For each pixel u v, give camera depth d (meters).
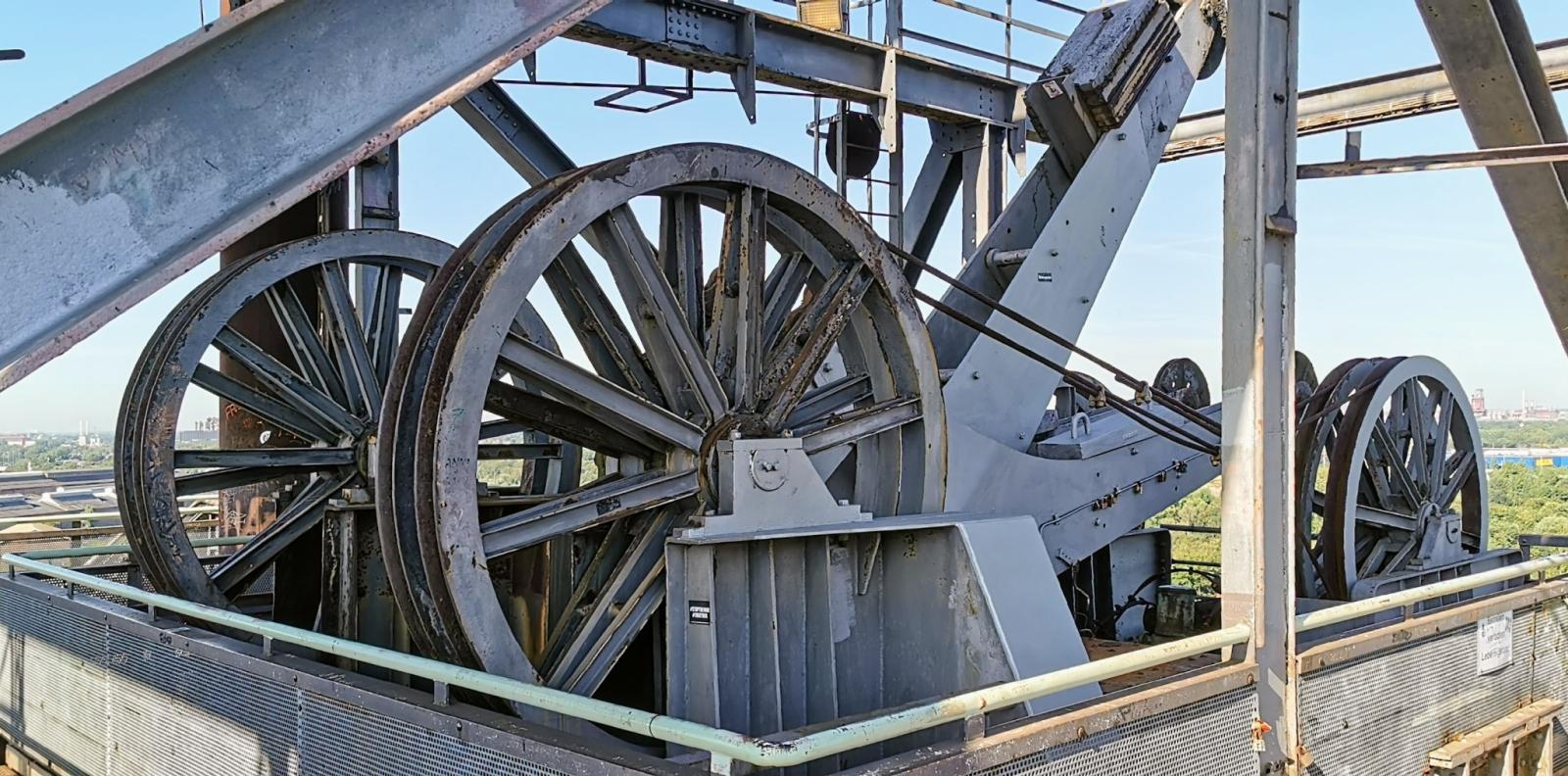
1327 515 8.61
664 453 5.18
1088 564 8.61
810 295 6.12
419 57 2.12
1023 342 7.65
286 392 7.36
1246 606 4.10
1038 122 8.30
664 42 8.94
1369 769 4.58
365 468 7.36
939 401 5.97
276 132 1.94
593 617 4.96
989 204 11.79
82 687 5.65
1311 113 12.50
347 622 5.52
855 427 5.55
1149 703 3.68
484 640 4.38
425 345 4.52
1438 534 9.26
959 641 4.76
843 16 10.23
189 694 4.72
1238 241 4.09
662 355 5.17
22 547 9.11
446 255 8.10
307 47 1.98
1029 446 7.84
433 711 3.53
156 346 7.00
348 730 3.85
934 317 7.99
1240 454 4.12
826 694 4.83
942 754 3.09
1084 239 8.03
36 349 1.64
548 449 8.27
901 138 11.51
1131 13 8.38
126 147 1.78
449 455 4.28
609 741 4.69
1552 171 5.79
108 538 10.09
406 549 4.47
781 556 4.85
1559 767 5.89
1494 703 5.44
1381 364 9.10
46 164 1.70
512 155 8.84
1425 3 5.47
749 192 5.26
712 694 4.51
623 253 4.98
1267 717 4.11
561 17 2.34
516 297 4.43
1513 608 5.65
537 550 5.84
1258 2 4.02
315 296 8.84
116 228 1.77
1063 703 4.73
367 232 7.70
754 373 5.32
